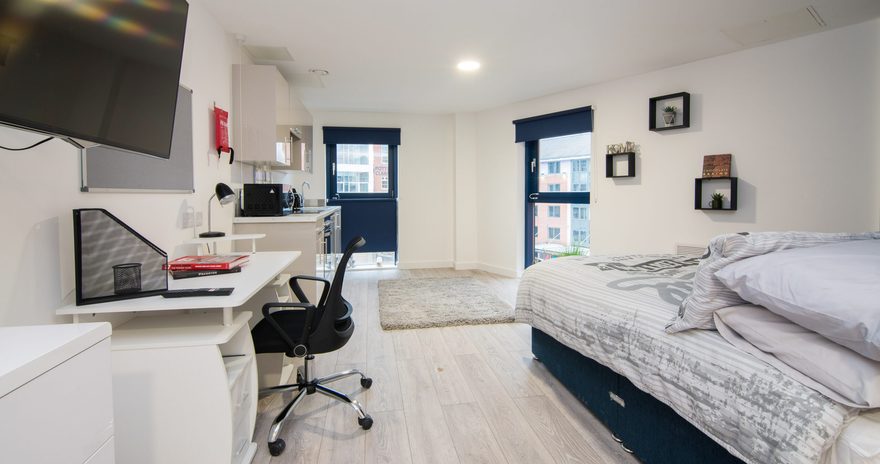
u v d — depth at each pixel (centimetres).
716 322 122
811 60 284
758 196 311
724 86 325
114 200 158
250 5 235
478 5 239
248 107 283
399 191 554
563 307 195
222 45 263
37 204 123
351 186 555
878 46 258
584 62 340
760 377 103
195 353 129
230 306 129
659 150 365
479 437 174
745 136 316
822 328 93
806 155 288
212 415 129
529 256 507
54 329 80
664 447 141
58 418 71
